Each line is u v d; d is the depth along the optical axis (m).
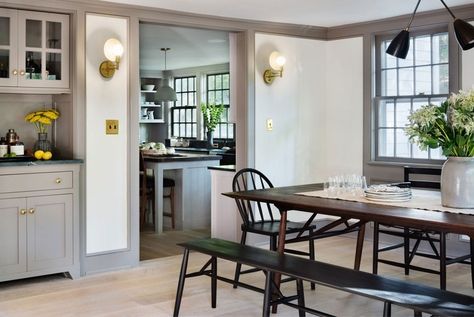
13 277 4.02
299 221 5.90
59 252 4.25
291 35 5.74
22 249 4.06
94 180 4.51
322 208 3.12
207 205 6.86
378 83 5.68
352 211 2.95
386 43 5.61
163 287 4.11
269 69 5.57
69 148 4.47
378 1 4.66
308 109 5.93
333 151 6.05
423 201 3.30
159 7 4.72
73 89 4.39
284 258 3.14
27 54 4.24
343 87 5.91
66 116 4.52
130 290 4.04
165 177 6.94
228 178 5.60
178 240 5.91
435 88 5.21
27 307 3.65
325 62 6.05
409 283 2.67
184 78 10.68
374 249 4.22
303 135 5.89
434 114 3.01
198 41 7.51
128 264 4.70
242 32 5.43
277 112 5.67
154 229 6.56
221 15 5.13
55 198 4.20
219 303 3.72
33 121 4.43
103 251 4.57
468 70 4.84
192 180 6.69
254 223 4.21
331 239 5.92
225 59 9.23
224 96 9.80
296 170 5.85
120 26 4.61
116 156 4.62
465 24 3.23
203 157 6.75
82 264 4.45
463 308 2.31
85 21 4.41
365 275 2.81
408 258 4.39
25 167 4.04
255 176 5.51
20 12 4.18
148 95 11.05
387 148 5.65
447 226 2.55
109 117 4.57
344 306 3.70
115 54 4.48
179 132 10.84
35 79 4.27
